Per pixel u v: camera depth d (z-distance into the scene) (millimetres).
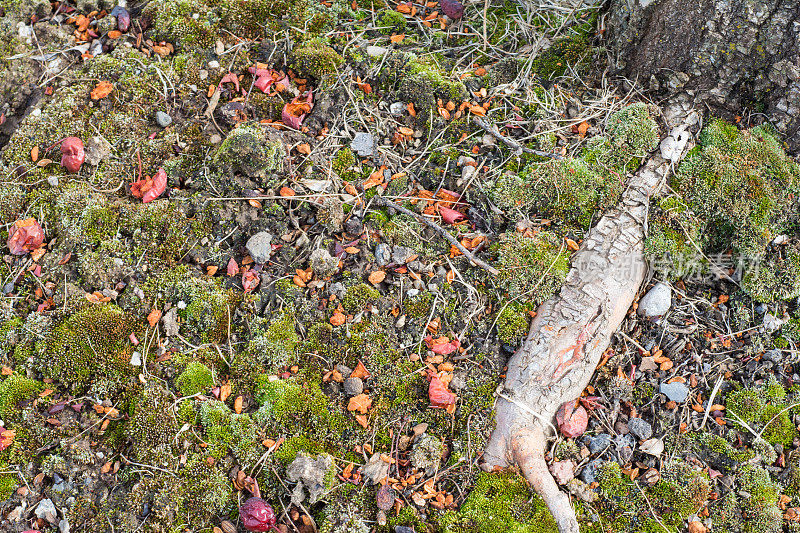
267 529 777
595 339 839
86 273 845
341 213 880
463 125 931
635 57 933
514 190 895
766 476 818
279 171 889
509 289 860
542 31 991
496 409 825
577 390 832
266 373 828
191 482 792
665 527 802
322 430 813
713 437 833
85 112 917
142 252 858
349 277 862
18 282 851
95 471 796
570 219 889
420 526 790
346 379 827
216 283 855
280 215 877
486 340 850
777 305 872
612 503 811
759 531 803
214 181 881
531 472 801
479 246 879
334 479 796
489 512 793
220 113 920
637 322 870
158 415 803
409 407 825
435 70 951
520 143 923
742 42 879
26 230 853
